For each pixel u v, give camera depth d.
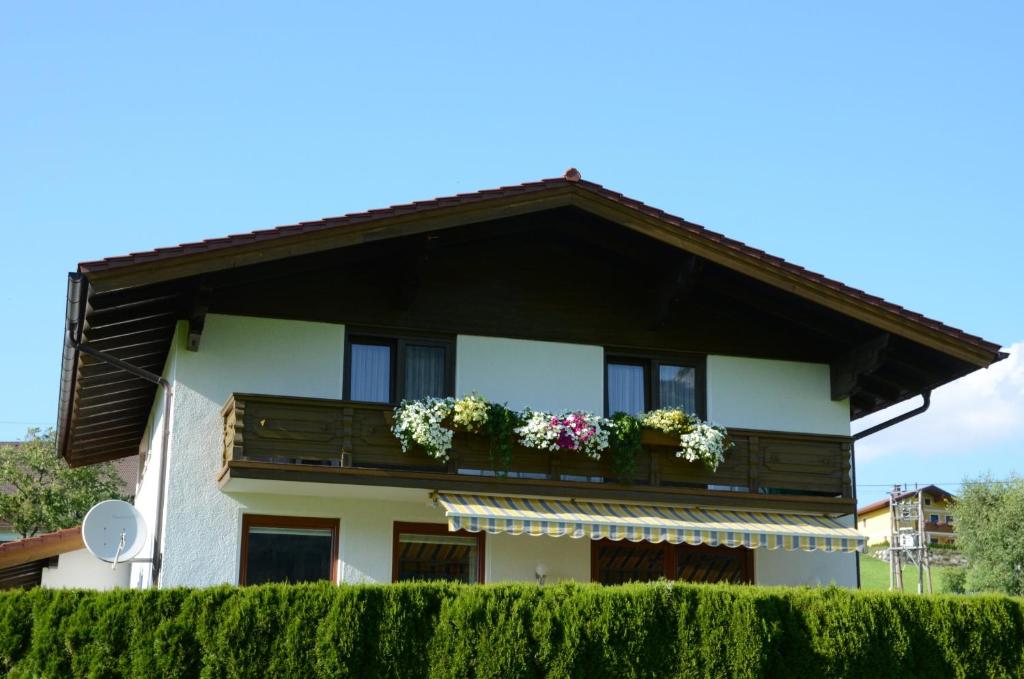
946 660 14.50
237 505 17.19
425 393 18.56
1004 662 14.73
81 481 40.66
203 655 12.45
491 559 18.12
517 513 16.53
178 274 15.36
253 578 17.14
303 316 18.06
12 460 40.47
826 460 19.36
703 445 18.23
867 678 14.05
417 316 18.69
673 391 20.02
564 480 17.80
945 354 19.64
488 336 19.00
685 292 19.11
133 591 12.66
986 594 15.11
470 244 19.31
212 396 17.39
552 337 19.33
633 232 18.98
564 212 19.11
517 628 13.04
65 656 12.43
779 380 20.55
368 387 18.38
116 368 18.88
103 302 15.95
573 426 17.70
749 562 19.61
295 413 16.67
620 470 18.06
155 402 20.81
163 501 17.06
